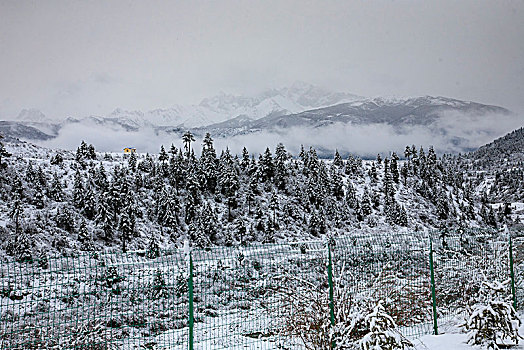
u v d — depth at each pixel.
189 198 62.38
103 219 51.16
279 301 7.63
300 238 62.19
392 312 7.82
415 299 8.43
